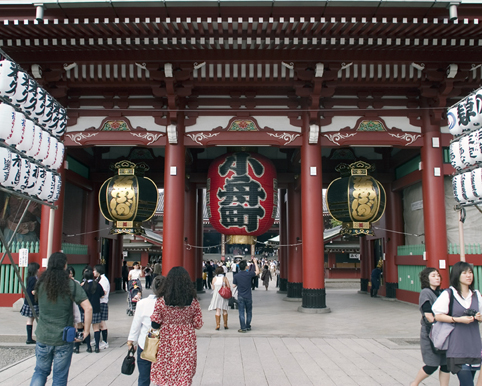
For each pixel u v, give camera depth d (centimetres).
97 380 714
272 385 683
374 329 1177
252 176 1488
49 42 1305
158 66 1398
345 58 1380
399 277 1978
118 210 1466
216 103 1559
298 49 1365
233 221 1476
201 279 2353
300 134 1540
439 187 1509
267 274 2823
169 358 511
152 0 1139
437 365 585
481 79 1458
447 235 1628
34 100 753
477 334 547
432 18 1194
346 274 4266
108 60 1385
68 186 1986
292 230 2092
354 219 1519
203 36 1276
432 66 1412
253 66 1419
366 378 723
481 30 1230
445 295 555
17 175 704
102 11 1177
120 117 1543
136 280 1475
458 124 890
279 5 1159
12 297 1530
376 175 2030
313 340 1027
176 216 1473
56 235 1521
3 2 1166
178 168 1502
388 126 1557
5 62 668
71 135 1531
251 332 1125
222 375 735
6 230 1673
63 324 539
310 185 1501
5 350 963
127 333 1130
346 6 1163
